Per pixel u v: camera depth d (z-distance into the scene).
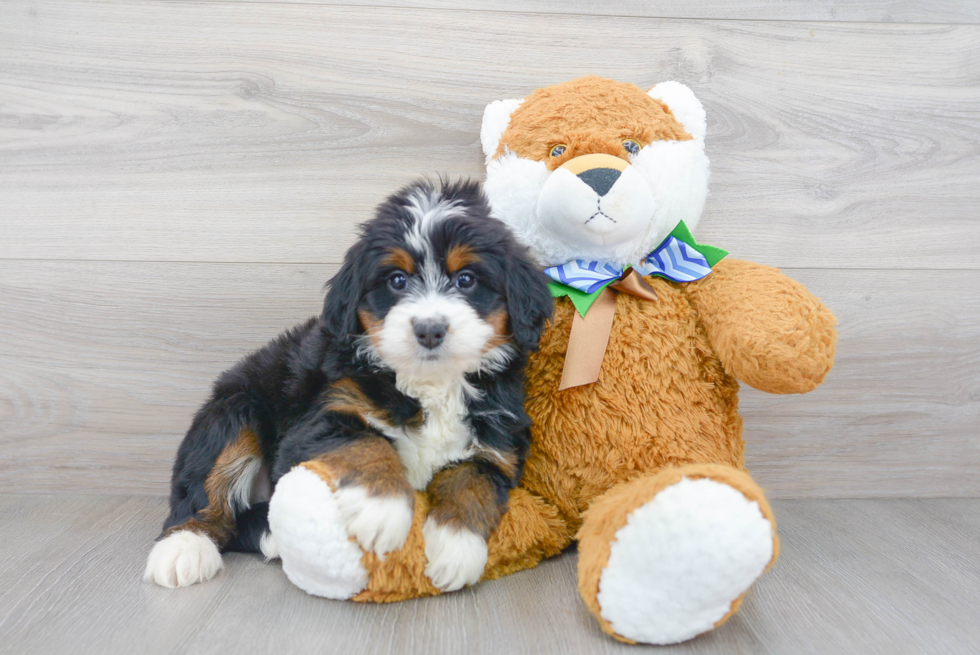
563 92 1.68
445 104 2.02
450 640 1.24
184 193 2.00
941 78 2.06
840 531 1.85
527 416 1.54
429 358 1.33
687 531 1.12
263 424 1.63
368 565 1.30
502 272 1.41
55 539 1.72
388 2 1.98
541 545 1.59
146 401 2.04
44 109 1.97
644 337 1.55
